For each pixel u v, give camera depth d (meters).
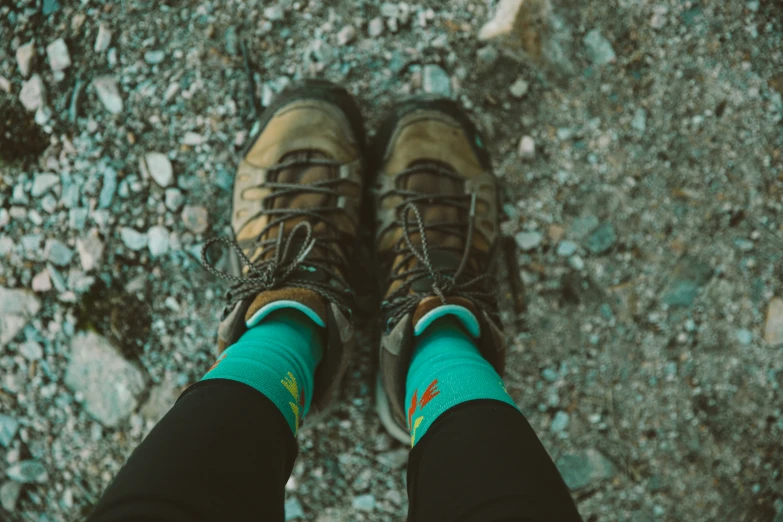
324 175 1.11
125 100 1.16
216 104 1.16
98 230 1.15
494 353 0.97
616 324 1.19
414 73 1.19
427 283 1.03
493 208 1.16
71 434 1.18
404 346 0.92
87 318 1.16
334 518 1.19
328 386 0.99
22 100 1.16
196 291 1.16
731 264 1.20
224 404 0.70
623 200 1.19
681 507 1.20
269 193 1.11
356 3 1.18
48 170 1.16
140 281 1.16
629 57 1.19
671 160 1.19
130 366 1.17
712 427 1.20
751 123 1.19
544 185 1.19
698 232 1.19
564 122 1.19
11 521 1.19
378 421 1.18
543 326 1.19
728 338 1.20
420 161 1.14
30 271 1.16
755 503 1.20
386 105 1.20
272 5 1.17
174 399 1.17
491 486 0.60
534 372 1.19
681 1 1.19
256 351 0.84
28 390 1.17
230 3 1.17
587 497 1.20
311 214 1.06
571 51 1.19
